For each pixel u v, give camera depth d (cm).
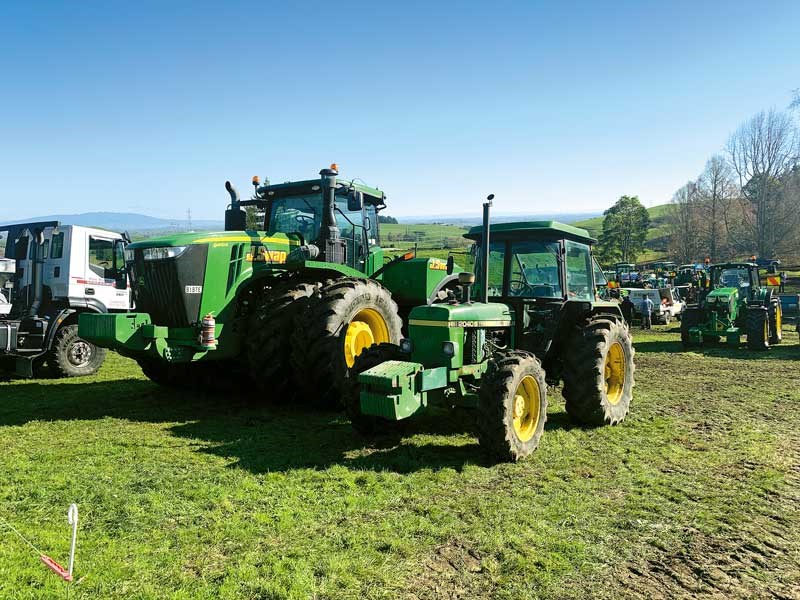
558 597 276
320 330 606
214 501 375
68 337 909
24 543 314
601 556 316
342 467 446
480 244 674
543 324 604
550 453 499
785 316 1820
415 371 467
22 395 744
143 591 269
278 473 431
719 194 4644
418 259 775
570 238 637
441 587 281
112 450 488
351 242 787
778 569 307
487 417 460
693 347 1321
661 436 561
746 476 448
